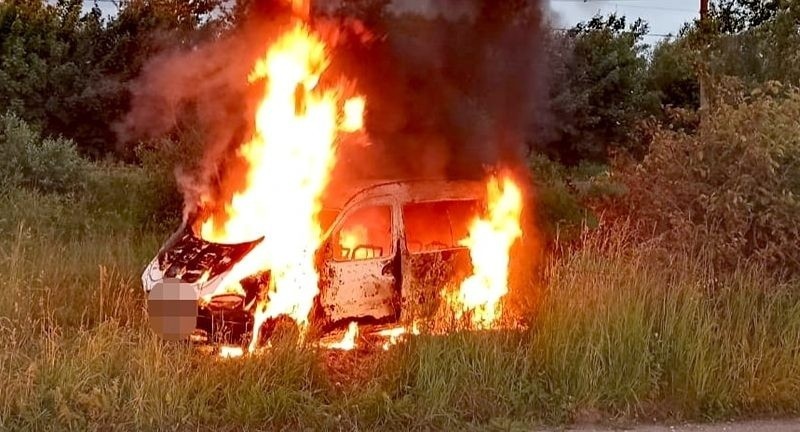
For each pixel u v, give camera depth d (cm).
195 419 524
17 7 2119
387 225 706
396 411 541
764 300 681
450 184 765
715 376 606
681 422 577
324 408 539
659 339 620
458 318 632
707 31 1383
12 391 517
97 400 518
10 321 602
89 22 2130
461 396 566
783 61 1171
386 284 691
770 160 715
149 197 1091
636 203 798
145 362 545
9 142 1237
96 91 2009
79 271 822
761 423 582
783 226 713
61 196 1169
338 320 668
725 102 819
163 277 653
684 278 674
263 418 527
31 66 2042
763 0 1439
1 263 736
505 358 595
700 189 753
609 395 583
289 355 571
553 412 570
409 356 582
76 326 676
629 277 657
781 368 620
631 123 2700
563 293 638
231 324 624
